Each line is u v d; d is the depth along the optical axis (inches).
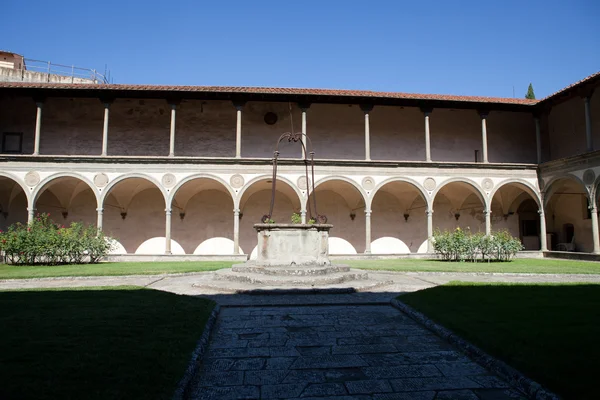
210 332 287.4
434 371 218.2
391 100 1093.8
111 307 344.8
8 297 399.9
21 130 1168.2
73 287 483.5
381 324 315.3
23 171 994.7
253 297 420.8
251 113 1240.2
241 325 312.7
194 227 1200.8
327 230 573.6
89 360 205.8
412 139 1285.7
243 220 1217.4
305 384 202.4
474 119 1314.0
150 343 239.1
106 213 1181.1
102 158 1012.5
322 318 334.6
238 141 1050.1
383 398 186.7
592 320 286.8
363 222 1261.1
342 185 1174.3
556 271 682.2
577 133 1200.2
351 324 315.3
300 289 441.4
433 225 1293.1
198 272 683.4
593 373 184.1
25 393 165.6
